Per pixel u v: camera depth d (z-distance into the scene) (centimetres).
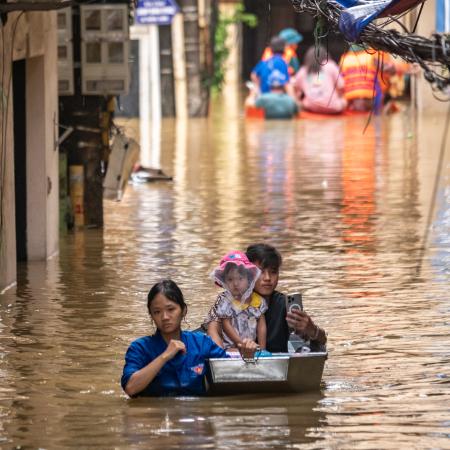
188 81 8338
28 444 1736
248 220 3894
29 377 2097
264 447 1706
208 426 1803
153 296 1970
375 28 1956
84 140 3781
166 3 8056
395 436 1752
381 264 3108
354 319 2500
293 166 5422
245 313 2080
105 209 4222
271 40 8494
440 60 1900
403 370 2119
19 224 3256
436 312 2559
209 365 1955
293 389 1972
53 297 2769
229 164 5569
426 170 5153
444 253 3266
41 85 3225
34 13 3080
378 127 7369
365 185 4722
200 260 3219
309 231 3659
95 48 3725
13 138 2955
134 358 1967
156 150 6250
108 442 1738
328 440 1736
